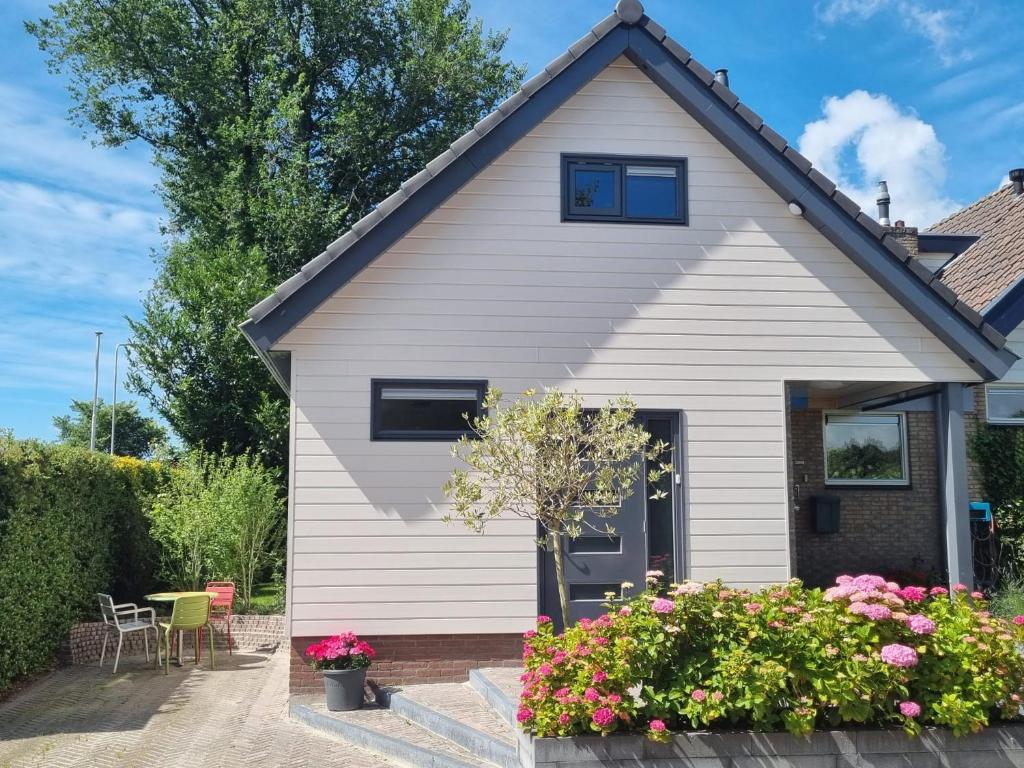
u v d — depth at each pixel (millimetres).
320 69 25406
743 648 5707
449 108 26344
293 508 8492
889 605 5891
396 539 8547
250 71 24781
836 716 5762
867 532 12703
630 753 5496
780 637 5785
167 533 14227
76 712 8711
